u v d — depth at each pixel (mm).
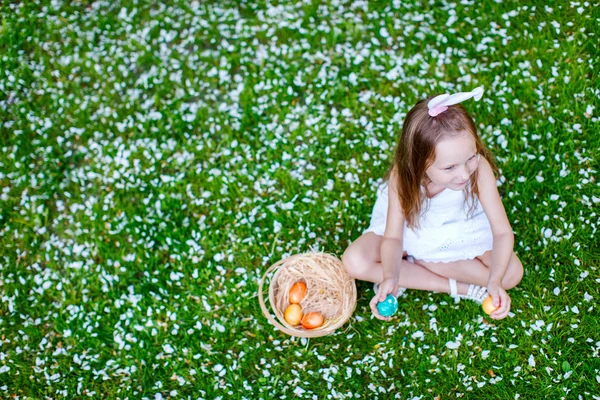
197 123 4359
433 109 2680
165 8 4828
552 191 3773
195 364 3529
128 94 4520
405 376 3385
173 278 3793
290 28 4625
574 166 3822
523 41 4285
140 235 3977
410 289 3633
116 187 4152
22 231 4051
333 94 4320
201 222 3988
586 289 3486
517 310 3471
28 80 4621
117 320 3725
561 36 4281
